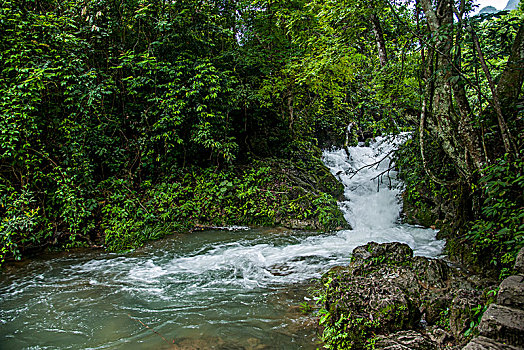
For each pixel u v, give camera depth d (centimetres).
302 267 560
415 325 324
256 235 775
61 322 383
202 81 827
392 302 316
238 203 880
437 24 486
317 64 732
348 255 621
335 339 306
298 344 321
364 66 862
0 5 632
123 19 852
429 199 781
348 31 680
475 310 276
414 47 639
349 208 927
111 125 820
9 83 620
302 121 1264
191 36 863
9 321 387
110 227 722
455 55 462
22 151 621
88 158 741
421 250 621
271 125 1129
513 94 480
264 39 1020
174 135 838
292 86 1031
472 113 519
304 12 802
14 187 648
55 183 698
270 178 939
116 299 444
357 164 1239
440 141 561
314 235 774
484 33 485
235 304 420
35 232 658
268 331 349
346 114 1405
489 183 397
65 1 780
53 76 665
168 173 893
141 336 348
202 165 953
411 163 791
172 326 368
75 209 674
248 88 941
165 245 703
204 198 861
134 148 852
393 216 849
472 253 494
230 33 924
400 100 665
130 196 796
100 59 847
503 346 196
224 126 926
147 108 868
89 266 582
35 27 662
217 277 523
